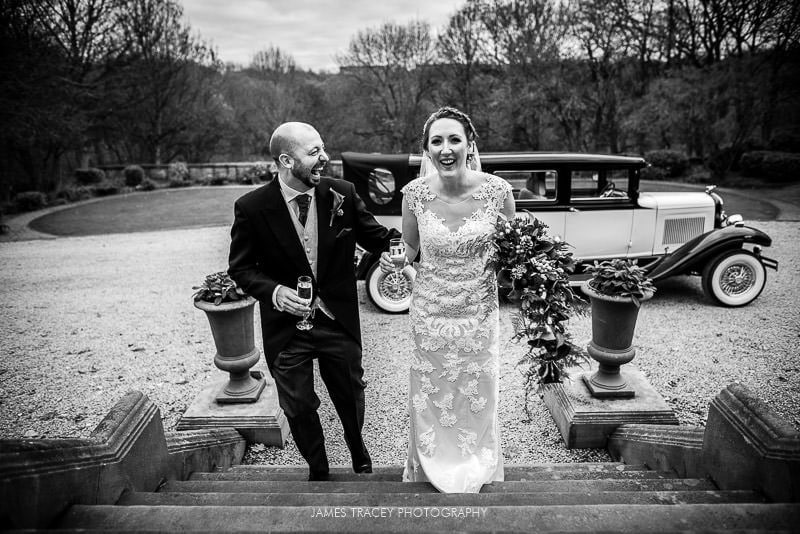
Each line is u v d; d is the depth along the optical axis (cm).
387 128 3030
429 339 265
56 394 450
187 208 1834
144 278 873
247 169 2661
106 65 2633
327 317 256
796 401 400
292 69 4169
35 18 2103
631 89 2419
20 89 1980
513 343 534
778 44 1905
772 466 186
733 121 1880
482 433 269
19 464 155
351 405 267
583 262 655
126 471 213
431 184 262
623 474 277
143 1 2706
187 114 3219
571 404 352
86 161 2919
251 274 248
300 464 340
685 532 144
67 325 631
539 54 2264
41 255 1107
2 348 557
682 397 414
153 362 516
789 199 1486
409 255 281
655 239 665
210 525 166
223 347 353
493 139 2545
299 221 249
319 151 237
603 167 630
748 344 510
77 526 166
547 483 246
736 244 598
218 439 318
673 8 2252
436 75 2864
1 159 2186
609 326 341
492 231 257
